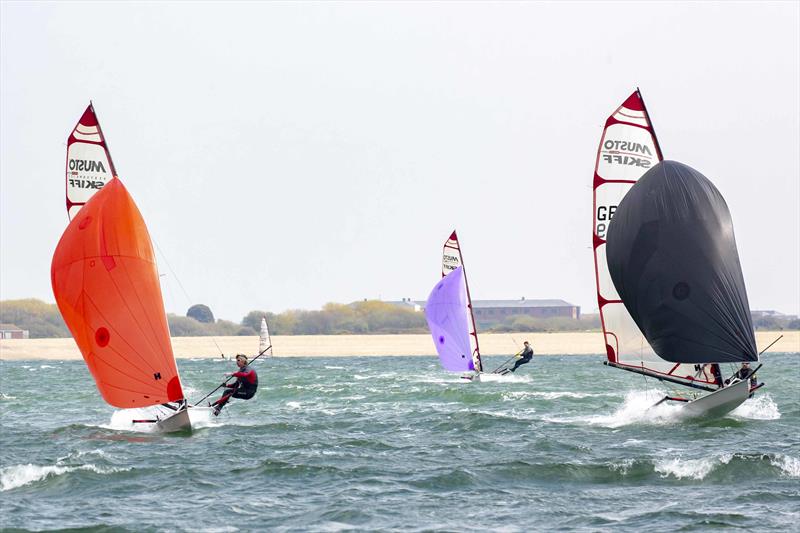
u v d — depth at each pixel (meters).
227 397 108.12
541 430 103.38
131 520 62.44
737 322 98.75
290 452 88.69
